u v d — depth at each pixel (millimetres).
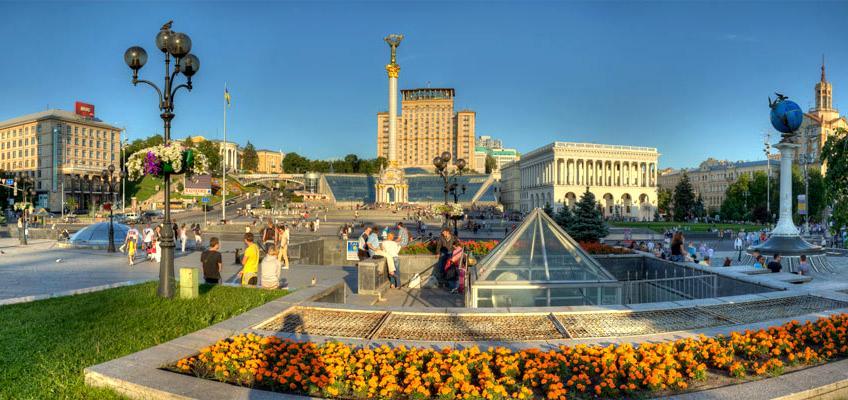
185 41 11914
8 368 6957
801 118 25062
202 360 7172
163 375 6469
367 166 197375
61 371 6863
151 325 9312
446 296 17547
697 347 7594
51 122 118875
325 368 6727
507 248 14906
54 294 12484
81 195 121875
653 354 7211
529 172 152125
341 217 86688
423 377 6492
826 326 8477
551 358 7234
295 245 25719
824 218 75625
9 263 23516
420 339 8453
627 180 133250
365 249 22062
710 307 10531
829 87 124250
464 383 6203
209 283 13977
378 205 115750
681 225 78625
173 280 11961
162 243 11852
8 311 10438
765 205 87125
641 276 22219
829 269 24547
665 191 143000
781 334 8133
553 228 15281
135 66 12188
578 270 14758
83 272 20359
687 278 16094
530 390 6219
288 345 7719
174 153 11789
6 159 129250
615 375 6625
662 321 9500
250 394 5980
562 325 9141
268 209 98312
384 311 10055
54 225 53125
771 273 16703
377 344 8117
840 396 6602
